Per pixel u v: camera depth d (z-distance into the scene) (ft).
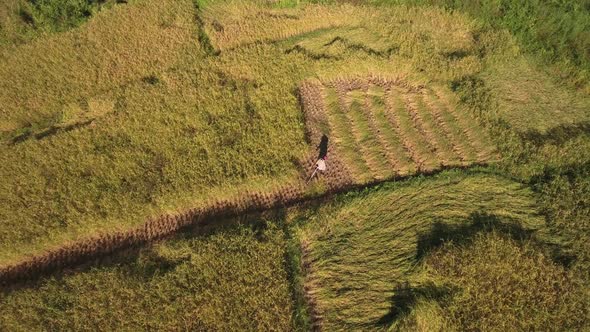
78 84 66.95
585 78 66.18
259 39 73.46
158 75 68.03
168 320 46.14
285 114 63.05
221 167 57.26
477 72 68.49
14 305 46.47
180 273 48.98
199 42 72.33
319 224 53.36
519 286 47.98
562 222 52.49
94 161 57.98
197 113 62.49
